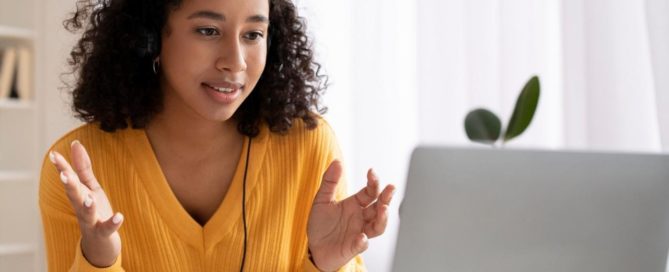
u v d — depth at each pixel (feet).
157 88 4.17
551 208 2.81
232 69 3.79
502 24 8.11
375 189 3.69
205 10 3.73
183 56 3.83
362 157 9.91
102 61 4.12
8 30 10.37
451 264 3.02
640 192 2.64
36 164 10.69
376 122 9.80
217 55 3.81
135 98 4.13
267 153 4.38
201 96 3.88
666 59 6.47
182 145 4.23
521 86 8.00
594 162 2.75
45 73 10.71
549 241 2.80
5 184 10.94
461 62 8.86
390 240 9.54
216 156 4.29
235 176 4.28
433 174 3.10
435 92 9.00
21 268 10.84
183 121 4.17
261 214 4.34
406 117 9.64
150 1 3.94
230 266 4.27
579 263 2.73
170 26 3.87
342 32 10.12
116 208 4.19
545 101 7.81
